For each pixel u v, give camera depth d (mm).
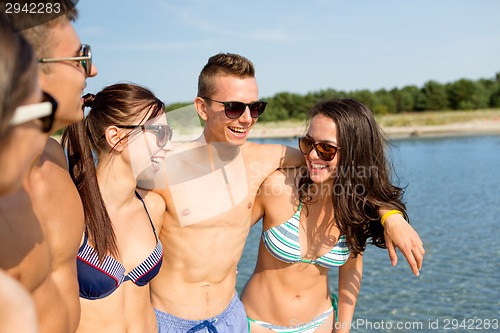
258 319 3293
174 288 2867
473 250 7887
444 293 6133
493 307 5633
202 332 2861
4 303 810
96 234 2164
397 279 6742
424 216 10516
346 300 3352
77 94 1407
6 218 1301
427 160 21234
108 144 2314
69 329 1573
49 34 1305
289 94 52531
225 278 2992
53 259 1521
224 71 2820
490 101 56625
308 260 3131
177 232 2820
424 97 57750
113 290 2262
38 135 1088
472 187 13906
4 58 865
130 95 2338
